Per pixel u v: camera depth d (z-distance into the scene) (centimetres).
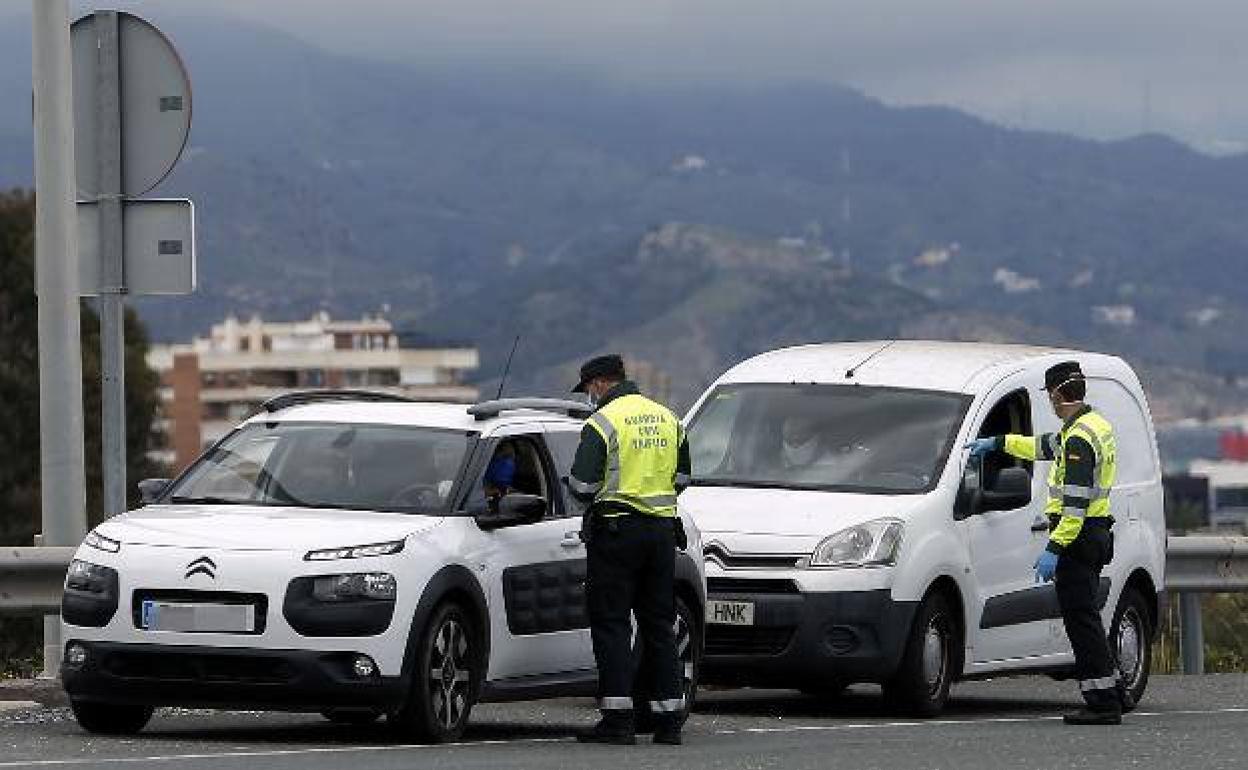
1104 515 3512
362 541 2878
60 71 3534
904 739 3075
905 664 3566
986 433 3806
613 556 3025
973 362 3909
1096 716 3447
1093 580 3500
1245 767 2703
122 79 3578
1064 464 3509
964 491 3712
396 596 2859
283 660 2817
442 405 3231
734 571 3541
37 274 3556
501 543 3048
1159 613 4109
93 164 3572
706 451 3812
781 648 3528
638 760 2716
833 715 3631
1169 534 4747
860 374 3869
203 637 2831
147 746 2805
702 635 3366
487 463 3100
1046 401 3962
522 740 3028
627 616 3039
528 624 3080
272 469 3103
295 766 2559
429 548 2920
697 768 2627
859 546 3550
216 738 2958
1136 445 4131
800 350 4028
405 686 2862
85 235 3572
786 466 3753
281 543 2866
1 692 3416
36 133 3544
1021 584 3806
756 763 2694
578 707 3688
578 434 3303
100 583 2875
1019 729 3300
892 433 3756
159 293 3566
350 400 3281
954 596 3669
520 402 3219
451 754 2755
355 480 3069
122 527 2936
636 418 3045
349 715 3256
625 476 3038
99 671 2862
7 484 13300
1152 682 4516
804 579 3522
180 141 3556
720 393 3903
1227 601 5353
